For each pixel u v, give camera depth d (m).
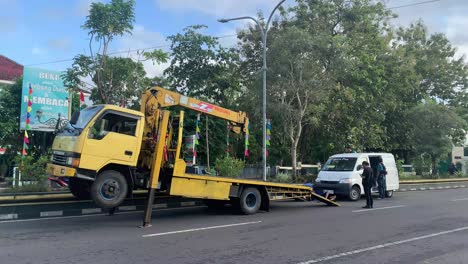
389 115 33.16
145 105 11.86
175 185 11.19
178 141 11.25
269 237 8.98
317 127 26.81
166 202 14.30
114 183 10.51
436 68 36.81
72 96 20.30
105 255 7.16
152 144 11.27
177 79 23.97
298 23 24.45
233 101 25.58
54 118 19.56
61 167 10.16
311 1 25.02
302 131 28.61
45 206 11.90
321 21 24.42
